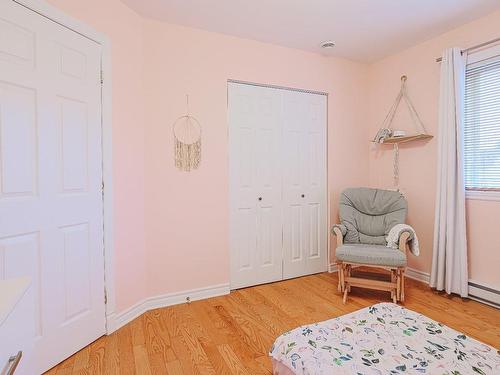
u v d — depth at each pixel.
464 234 2.51
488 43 2.38
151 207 2.42
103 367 1.66
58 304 1.69
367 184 3.54
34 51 1.56
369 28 2.63
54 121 1.67
